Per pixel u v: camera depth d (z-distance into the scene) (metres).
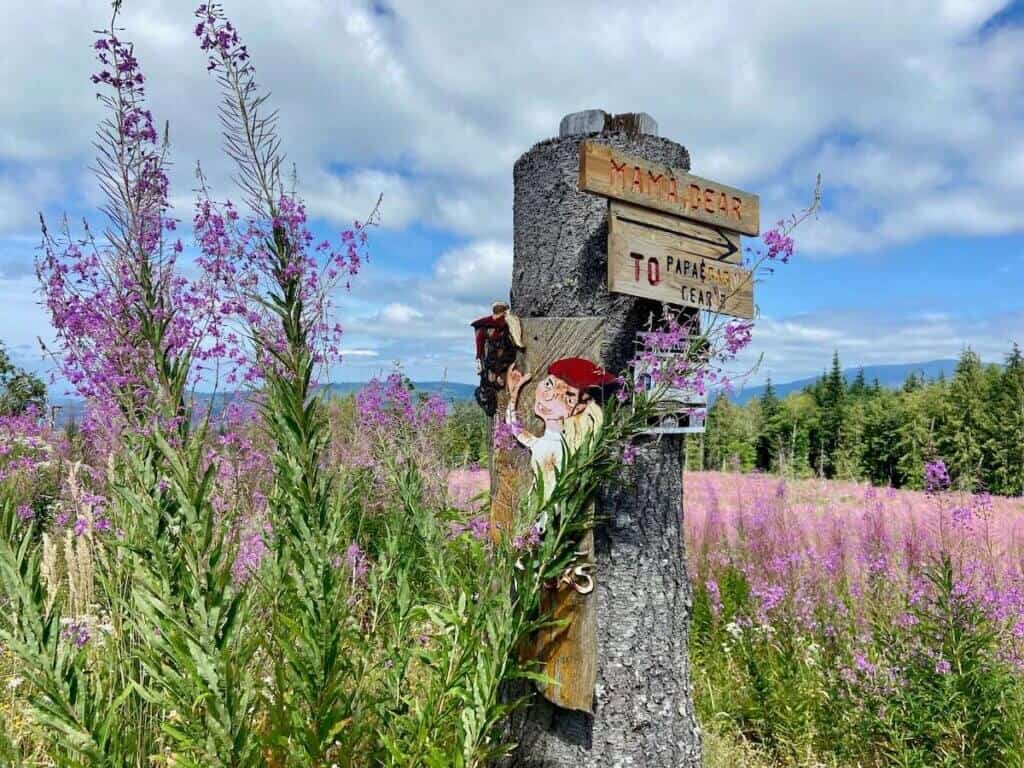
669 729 2.47
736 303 2.73
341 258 1.82
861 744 3.52
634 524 2.47
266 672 2.23
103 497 2.39
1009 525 5.73
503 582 2.06
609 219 2.30
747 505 7.00
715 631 4.77
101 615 2.59
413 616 2.38
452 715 2.05
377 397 3.56
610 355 2.48
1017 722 3.15
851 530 5.48
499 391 2.56
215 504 2.42
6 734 1.66
